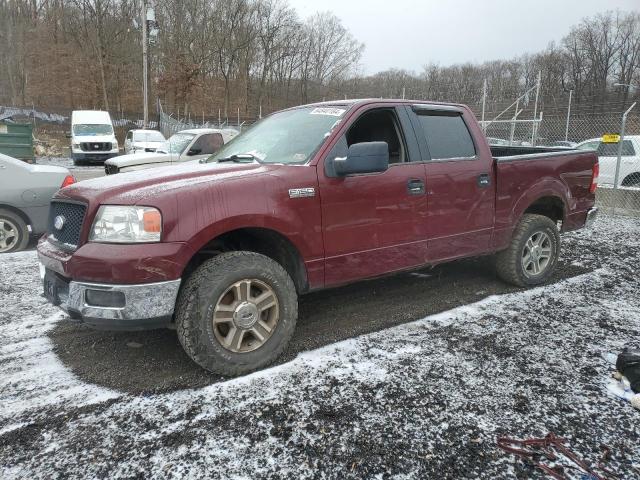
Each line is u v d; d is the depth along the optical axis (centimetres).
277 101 6009
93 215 285
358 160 321
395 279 509
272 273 312
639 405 265
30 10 5009
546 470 218
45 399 282
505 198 442
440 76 5872
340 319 399
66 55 4562
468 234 420
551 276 519
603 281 504
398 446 235
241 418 259
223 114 5253
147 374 310
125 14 4706
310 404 272
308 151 347
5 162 606
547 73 6631
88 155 2164
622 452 231
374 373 306
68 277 288
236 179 306
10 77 4756
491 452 231
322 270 339
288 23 5834
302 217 324
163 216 277
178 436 245
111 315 272
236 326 301
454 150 417
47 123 3531
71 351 345
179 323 293
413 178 378
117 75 4700
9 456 231
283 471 219
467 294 460
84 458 229
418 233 386
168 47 4859
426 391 284
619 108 1862
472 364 318
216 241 331
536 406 269
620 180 1188
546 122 1770
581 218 517
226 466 222
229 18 5269
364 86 6291
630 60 6875
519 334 366
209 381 299
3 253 614
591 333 368
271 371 311
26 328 385
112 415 264
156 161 977
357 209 349
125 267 268
